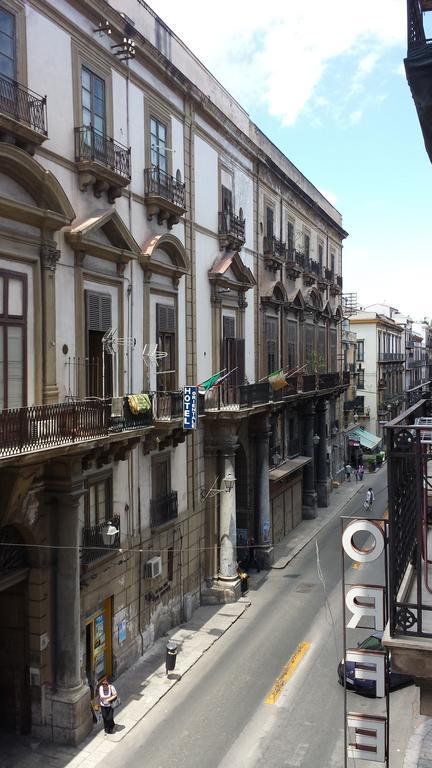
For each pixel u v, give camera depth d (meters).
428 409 9.14
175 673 17.11
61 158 14.24
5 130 12.16
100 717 14.91
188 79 20.38
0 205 12.09
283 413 32.50
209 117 22.75
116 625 16.86
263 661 17.95
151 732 14.38
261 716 15.02
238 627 20.53
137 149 17.69
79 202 14.98
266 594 23.69
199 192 22.19
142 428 16.02
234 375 24.92
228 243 24.06
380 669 7.53
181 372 20.75
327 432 41.00
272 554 27.44
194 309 21.67
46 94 13.69
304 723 14.68
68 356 14.54
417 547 5.73
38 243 13.44
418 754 13.01
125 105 17.03
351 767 12.80
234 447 23.00
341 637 19.45
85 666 15.59
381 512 37.28
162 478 19.66
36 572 13.98
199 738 14.12
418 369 84.44
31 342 13.36
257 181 28.44
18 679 14.21
